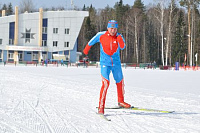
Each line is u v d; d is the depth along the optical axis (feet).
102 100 21.33
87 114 21.56
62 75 72.23
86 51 22.67
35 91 34.78
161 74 89.40
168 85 51.08
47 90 36.24
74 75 73.56
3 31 188.65
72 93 33.91
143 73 94.02
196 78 71.00
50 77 59.00
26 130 15.89
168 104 27.96
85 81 52.44
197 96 35.35
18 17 188.44
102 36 21.91
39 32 189.47
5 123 17.40
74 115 20.98
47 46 191.21
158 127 17.85
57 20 192.75
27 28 189.67
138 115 21.98
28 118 19.19
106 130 16.63
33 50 185.16
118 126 17.83
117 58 22.08
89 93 34.19
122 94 22.54
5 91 33.53
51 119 19.20
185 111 24.23
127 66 174.60
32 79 51.57
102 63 21.90
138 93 36.29
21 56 187.62
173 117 21.38
